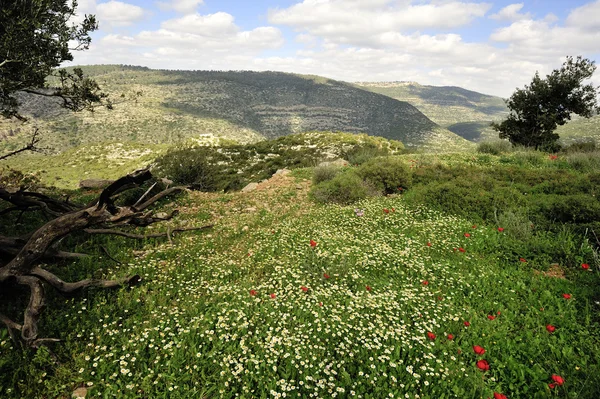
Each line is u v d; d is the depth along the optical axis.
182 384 4.05
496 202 10.54
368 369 4.41
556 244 7.91
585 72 24.31
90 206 5.71
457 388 4.11
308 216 11.21
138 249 8.26
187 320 5.26
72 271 6.54
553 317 5.54
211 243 8.76
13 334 4.39
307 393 4.06
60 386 3.96
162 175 17.44
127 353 4.41
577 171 14.90
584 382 4.16
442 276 7.04
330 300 5.87
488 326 5.33
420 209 11.30
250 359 4.34
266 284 6.38
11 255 5.52
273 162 37.81
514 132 26.84
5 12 7.78
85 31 9.59
